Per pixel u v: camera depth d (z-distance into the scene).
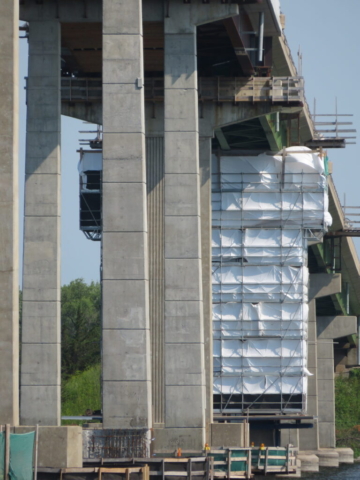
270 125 190.75
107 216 136.75
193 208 149.12
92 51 171.75
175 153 150.50
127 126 137.62
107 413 136.12
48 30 154.25
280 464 173.38
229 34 161.62
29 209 149.88
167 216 149.12
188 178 149.75
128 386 136.00
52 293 148.25
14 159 122.44
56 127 151.62
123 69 138.38
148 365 136.38
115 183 137.00
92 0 154.62
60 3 154.62
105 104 137.88
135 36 138.88
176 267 148.25
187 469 130.12
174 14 154.25
